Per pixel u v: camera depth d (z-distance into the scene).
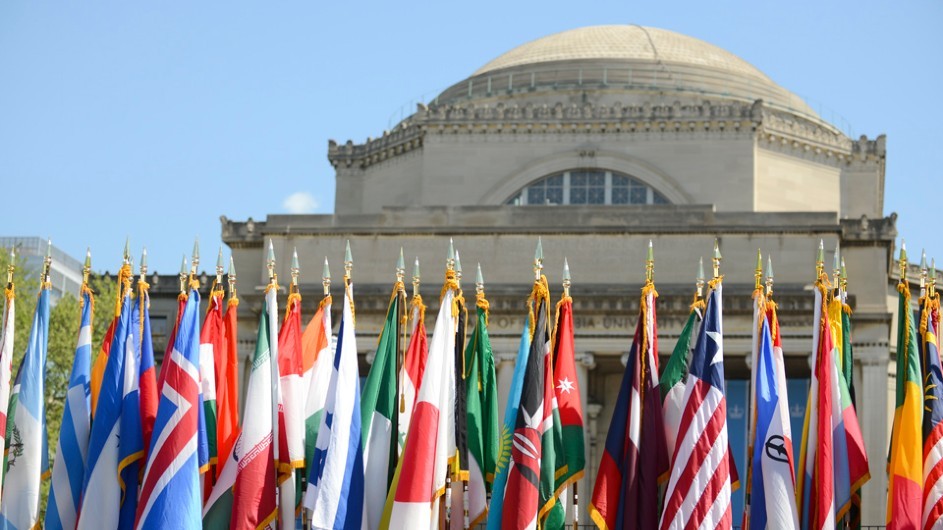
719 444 52.97
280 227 96.25
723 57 117.31
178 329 55.69
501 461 54.34
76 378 57.34
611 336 91.44
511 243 94.56
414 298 58.06
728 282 93.06
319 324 58.12
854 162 108.31
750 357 90.31
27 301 89.75
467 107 107.94
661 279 93.56
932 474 53.41
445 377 54.72
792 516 52.41
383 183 110.56
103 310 94.06
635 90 110.25
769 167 106.38
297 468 56.00
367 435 55.53
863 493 89.25
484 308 56.75
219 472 56.97
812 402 54.22
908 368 54.09
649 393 54.22
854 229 94.81
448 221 95.94
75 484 56.31
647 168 105.25
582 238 94.38
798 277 92.81
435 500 53.81
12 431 56.94
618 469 53.88
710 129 105.31
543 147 106.25
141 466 55.53
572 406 55.03
